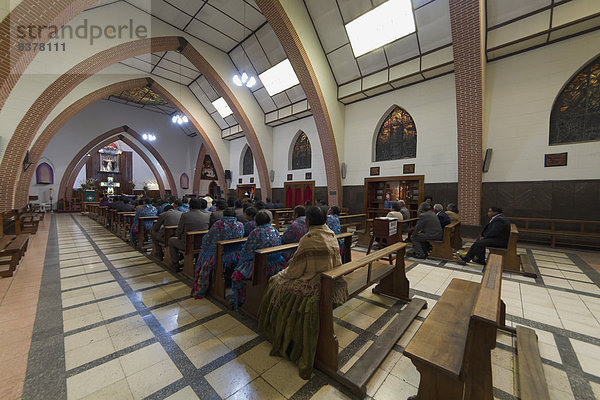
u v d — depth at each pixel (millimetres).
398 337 2373
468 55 6906
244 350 2277
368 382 1884
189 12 9516
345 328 2668
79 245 6566
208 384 1860
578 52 6566
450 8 6453
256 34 10633
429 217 5473
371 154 10711
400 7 7910
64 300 3279
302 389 1825
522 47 7168
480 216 7871
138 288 3701
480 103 7281
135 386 1828
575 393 1804
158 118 21328
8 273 4125
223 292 3262
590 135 6551
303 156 13812
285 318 2170
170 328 2633
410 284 3967
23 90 8367
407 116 9922
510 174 7535
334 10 8820
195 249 4250
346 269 2105
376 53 9312
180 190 22625
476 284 2584
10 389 1767
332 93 10695
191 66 13148
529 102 7246
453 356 1471
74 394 1740
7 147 8375
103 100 18781
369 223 6977
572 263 5160
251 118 13664
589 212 6477
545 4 6441
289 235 3391
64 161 18188
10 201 8648
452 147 8602
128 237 7383
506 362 2123
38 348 2256
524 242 7289
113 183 25141
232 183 17875
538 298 3457
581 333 2594
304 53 9102
